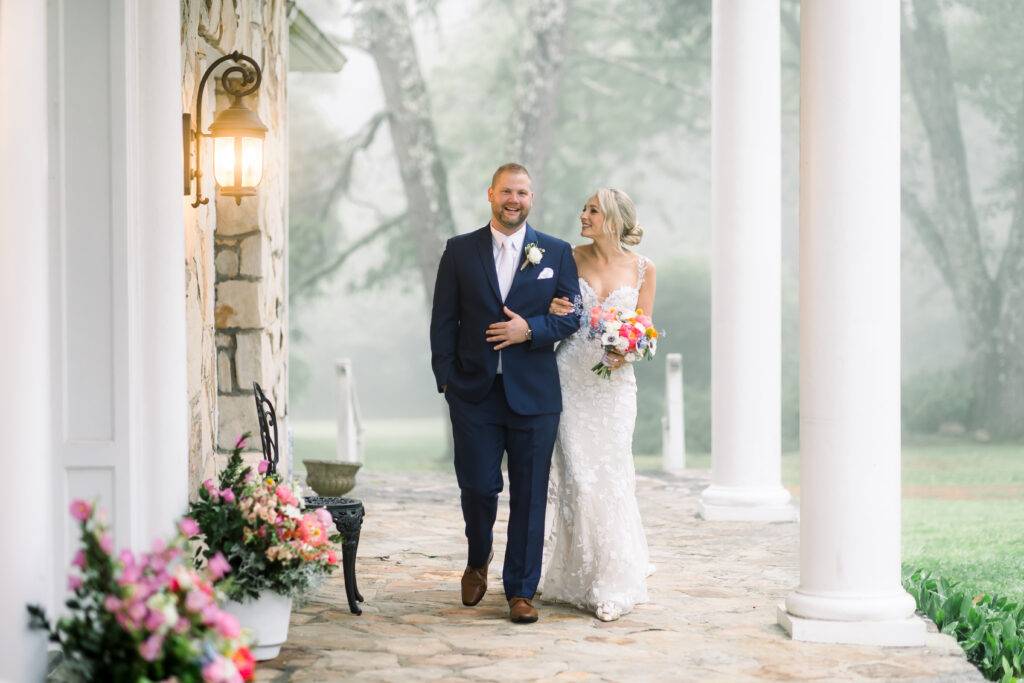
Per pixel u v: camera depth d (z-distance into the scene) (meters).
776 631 5.29
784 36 23.91
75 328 4.60
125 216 4.59
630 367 5.67
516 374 5.35
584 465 5.57
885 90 5.18
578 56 24.36
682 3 22.30
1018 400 22.64
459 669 4.61
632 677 4.54
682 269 26.47
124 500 4.60
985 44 22.98
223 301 7.96
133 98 4.63
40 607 4.11
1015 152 23.03
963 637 5.67
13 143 4.10
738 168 8.57
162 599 3.36
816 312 5.21
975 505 13.23
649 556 7.12
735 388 8.61
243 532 4.56
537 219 21.42
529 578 5.41
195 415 6.52
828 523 5.19
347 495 10.12
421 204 21.22
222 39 7.06
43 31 4.21
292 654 4.80
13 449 4.09
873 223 5.16
